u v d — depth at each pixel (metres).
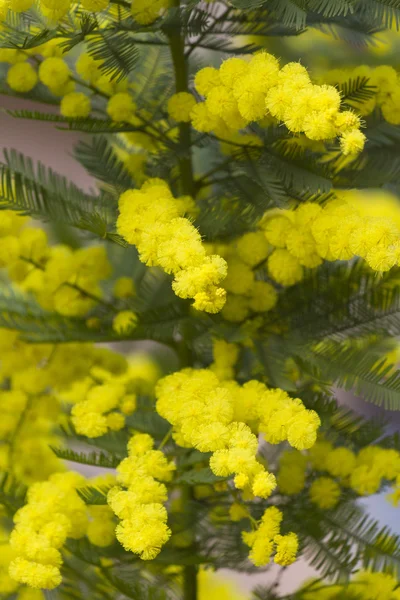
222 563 0.64
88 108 0.62
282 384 0.60
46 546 0.59
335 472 0.63
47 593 0.63
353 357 0.61
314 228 0.60
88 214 0.60
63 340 0.63
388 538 0.62
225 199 0.63
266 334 0.63
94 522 0.62
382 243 0.58
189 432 0.59
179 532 0.64
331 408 0.62
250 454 0.58
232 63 0.59
